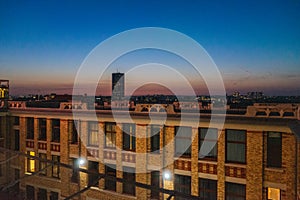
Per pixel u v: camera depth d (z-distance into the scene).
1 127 27.41
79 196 22.91
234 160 17.73
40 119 25.98
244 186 17.28
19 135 27.03
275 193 16.55
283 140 16.09
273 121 16.16
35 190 25.64
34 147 25.89
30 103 29.58
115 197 21.42
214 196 18.22
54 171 25.00
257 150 16.67
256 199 16.61
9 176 27.06
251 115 17.47
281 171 16.06
